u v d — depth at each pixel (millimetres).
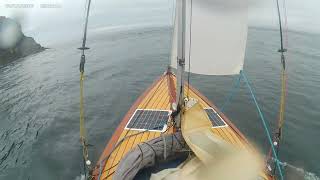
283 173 8172
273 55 19875
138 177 5645
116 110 12477
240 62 7105
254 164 5129
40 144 10305
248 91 13969
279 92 13883
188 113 5797
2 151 10016
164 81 10555
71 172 8680
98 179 5793
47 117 12359
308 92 13883
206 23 6727
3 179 8555
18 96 14953
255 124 10969
